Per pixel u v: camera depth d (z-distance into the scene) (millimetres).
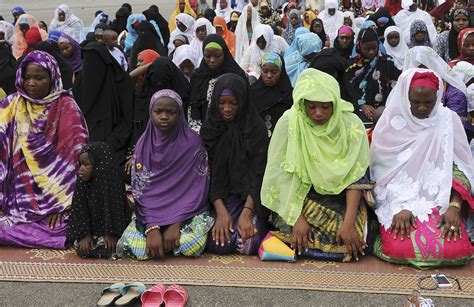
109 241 3113
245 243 3105
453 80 3795
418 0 11789
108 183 3104
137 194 3219
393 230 2939
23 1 23172
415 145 3012
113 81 4043
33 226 3320
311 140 3016
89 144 3139
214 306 2596
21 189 3365
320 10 13109
